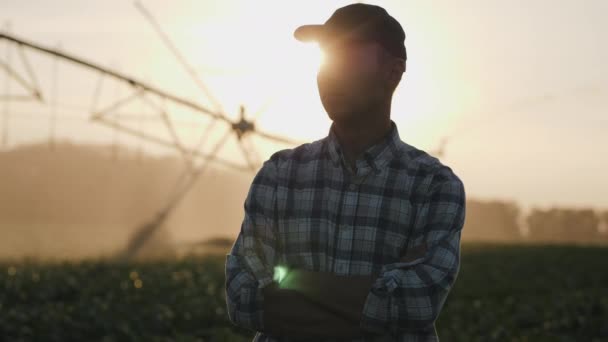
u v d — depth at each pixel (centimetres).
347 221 202
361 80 197
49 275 1881
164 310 1348
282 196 210
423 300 189
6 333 1126
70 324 1191
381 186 202
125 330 1184
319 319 190
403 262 196
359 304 189
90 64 1503
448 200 200
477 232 14025
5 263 2289
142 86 1641
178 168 10438
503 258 3672
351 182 204
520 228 14488
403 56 202
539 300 1898
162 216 2745
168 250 2883
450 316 1543
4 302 1467
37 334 1147
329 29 199
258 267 200
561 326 1414
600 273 2903
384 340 195
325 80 200
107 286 1797
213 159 2091
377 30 197
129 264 2381
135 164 10481
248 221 213
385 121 205
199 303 1474
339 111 200
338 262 201
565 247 5016
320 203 205
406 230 201
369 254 201
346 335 190
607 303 1661
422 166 203
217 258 2905
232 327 1306
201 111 1775
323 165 208
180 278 2019
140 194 9944
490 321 1428
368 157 202
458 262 198
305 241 205
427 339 199
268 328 195
